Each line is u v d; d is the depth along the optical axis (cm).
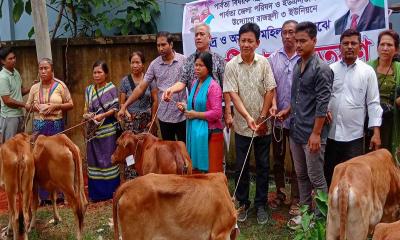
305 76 486
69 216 605
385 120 518
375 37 583
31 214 561
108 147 643
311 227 470
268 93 534
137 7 893
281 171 602
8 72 680
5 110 689
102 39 773
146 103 625
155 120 630
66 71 794
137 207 368
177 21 881
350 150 499
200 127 510
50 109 609
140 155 510
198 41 548
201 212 377
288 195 641
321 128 478
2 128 693
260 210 555
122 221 374
